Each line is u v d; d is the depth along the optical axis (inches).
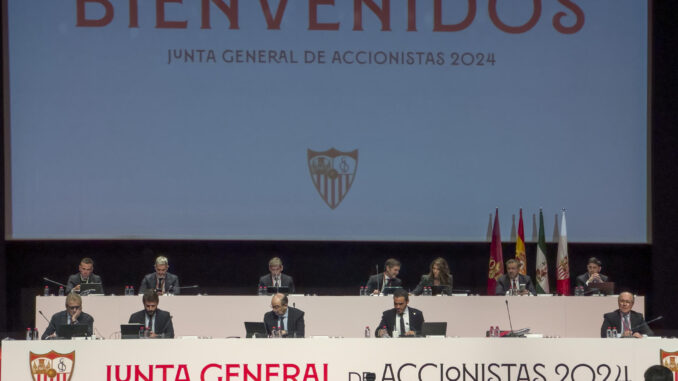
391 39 549.0
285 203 547.2
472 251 563.2
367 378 301.1
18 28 535.2
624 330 406.6
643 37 553.6
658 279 555.5
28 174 536.7
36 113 536.7
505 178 550.9
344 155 549.0
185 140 543.5
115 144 540.7
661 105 553.9
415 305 461.1
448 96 550.9
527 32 552.4
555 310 462.9
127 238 541.0
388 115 549.0
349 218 549.0
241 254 558.6
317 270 562.3
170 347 299.3
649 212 553.9
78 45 538.6
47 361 296.2
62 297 459.5
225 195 545.6
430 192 550.6
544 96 552.4
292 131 547.2
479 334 460.8
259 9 545.6
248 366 300.4
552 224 551.5
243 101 545.6
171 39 542.3
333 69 548.4
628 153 553.9
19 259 549.0
